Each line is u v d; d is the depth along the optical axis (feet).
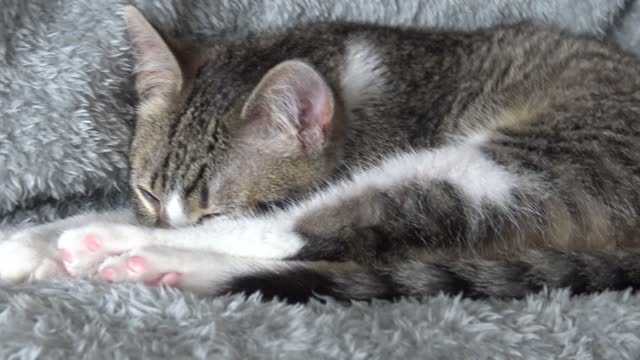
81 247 2.14
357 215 2.19
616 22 2.73
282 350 1.92
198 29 2.53
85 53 2.36
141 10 2.40
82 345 1.88
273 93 2.26
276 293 2.07
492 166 2.23
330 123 2.30
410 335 1.97
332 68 2.41
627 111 2.33
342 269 2.13
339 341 1.94
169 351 1.90
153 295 1.99
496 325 2.00
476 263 2.11
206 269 2.12
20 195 2.34
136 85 2.41
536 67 2.47
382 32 2.49
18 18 2.33
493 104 2.44
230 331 1.94
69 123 2.34
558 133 2.30
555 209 2.20
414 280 2.09
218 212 2.28
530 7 2.67
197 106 2.33
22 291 2.01
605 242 2.21
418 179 2.21
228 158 2.28
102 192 2.46
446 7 2.63
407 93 2.44
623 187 2.22
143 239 2.17
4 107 2.31
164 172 2.31
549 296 2.07
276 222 2.20
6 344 1.86
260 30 2.55
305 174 2.31
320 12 2.60
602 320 2.02
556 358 1.96
